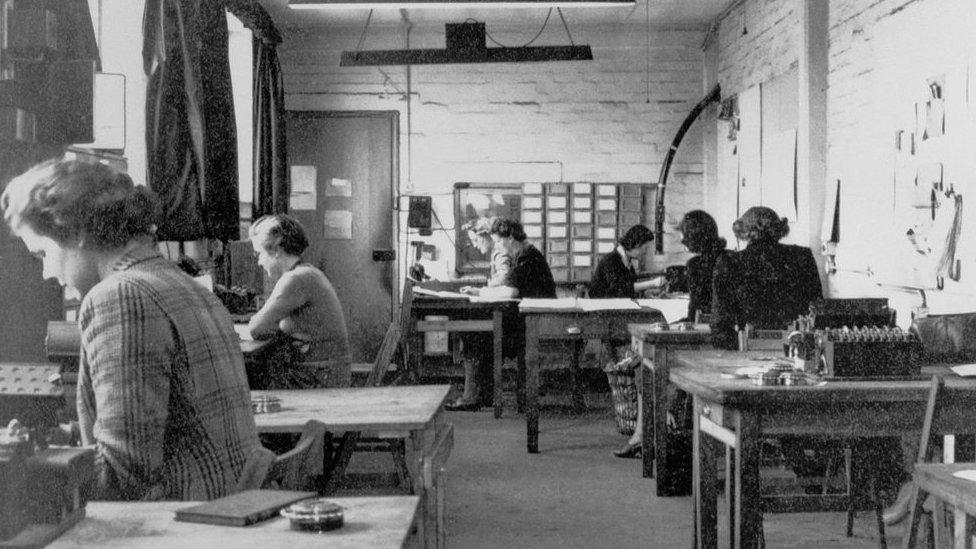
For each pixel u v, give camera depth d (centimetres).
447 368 1062
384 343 526
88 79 391
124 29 639
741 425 388
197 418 253
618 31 1123
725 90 1059
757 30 942
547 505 581
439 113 1128
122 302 246
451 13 1073
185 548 193
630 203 1123
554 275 1125
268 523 211
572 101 1127
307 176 1134
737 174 1005
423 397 419
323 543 196
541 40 1123
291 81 1130
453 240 1130
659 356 602
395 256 1130
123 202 258
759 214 574
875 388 383
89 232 255
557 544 503
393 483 486
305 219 1134
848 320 426
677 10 1050
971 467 286
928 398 375
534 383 727
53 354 318
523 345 907
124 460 238
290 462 253
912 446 532
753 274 567
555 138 1127
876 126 672
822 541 505
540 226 1127
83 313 248
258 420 366
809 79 770
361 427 361
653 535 519
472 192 1127
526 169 1128
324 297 569
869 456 458
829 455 525
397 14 1071
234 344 269
